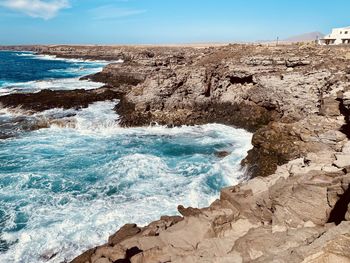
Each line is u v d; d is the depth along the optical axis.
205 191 20.88
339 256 8.02
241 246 11.24
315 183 13.73
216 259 10.69
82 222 17.25
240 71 37.56
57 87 57.09
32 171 23.48
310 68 34.03
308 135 22.83
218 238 12.24
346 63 34.00
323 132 22.83
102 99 43.88
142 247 12.21
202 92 37.34
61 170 23.77
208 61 48.00
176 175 23.09
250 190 15.33
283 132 23.78
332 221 11.82
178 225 13.31
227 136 31.95
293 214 12.64
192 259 10.92
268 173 21.95
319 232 10.35
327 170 14.99
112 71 67.31
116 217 17.66
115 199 19.69
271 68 37.22
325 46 48.16
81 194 20.27
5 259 14.75
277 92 32.78
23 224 17.09
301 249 8.66
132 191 20.67
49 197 19.88
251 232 12.18
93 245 15.58
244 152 27.31
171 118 35.09
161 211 18.30
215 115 36.50
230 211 14.27
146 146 29.27
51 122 34.03
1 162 25.05
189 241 12.27
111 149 28.34
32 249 15.36
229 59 41.94
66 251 15.23
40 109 38.62
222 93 37.84
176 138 31.47
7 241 15.86
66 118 35.22
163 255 11.47
